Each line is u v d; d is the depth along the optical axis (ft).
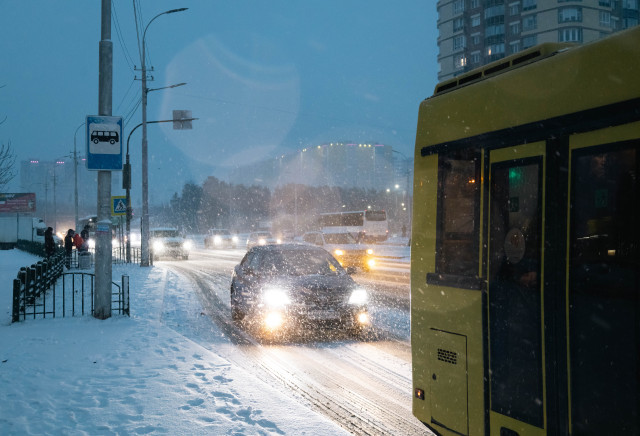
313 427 16.39
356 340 30.63
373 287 56.85
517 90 12.75
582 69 11.18
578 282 10.66
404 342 29.99
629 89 10.18
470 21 286.05
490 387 12.70
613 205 10.15
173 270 86.53
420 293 15.44
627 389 9.59
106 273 37.09
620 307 9.82
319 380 22.72
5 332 31.83
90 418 17.31
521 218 12.20
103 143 37.32
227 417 17.30
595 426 10.12
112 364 24.27
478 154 13.76
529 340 11.69
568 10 251.80
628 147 10.03
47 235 84.89
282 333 32.86
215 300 49.47
